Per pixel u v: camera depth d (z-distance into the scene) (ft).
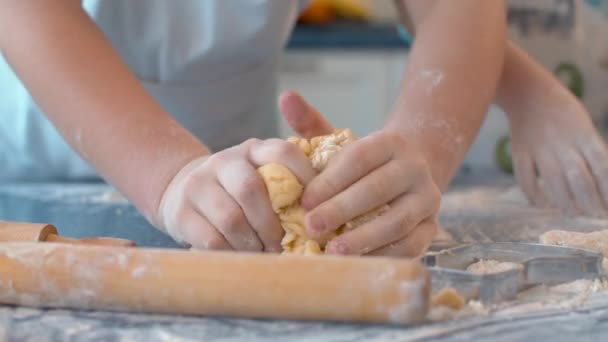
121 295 2.08
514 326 2.00
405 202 2.44
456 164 3.02
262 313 2.02
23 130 4.75
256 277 2.00
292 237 2.37
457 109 3.08
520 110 3.90
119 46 4.27
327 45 7.34
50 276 2.12
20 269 2.14
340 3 8.58
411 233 2.46
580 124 3.68
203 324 2.04
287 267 2.00
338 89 7.45
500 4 3.53
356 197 2.33
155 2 4.17
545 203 3.87
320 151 2.43
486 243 2.51
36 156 4.85
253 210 2.35
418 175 2.45
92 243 2.43
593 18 4.83
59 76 2.91
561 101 3.78
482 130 5.07
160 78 4.41
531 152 3.85
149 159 2.70
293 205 2.39
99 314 2.13
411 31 4.09
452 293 2.06
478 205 3.92
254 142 2.48
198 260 2.06
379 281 1.94
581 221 3.52
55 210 3.83
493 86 3.31
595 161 3.61
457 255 2.43
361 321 1.99
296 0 4.72
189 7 4.21
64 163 4.88
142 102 2.92
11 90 4.72
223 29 4.25
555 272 2.34
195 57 4.31
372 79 7.41
